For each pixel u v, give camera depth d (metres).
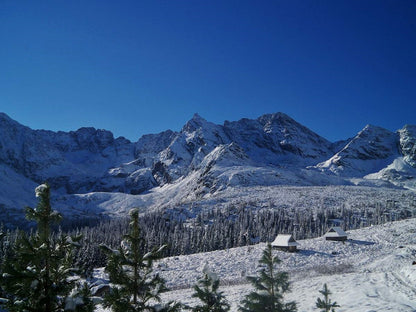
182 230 114.62
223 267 53.44
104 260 59.88
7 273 6.97
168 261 60.34
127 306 8.03
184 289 39.31
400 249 57.91
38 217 7.71
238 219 132.62
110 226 134.25
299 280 36.69
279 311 10.54
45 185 7.95
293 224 126.19
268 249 11.49
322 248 66.62
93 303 7.61
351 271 42.84
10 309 7.02
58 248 7.84
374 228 87.69
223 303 10.59
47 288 7.30
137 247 8.77
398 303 20.75
